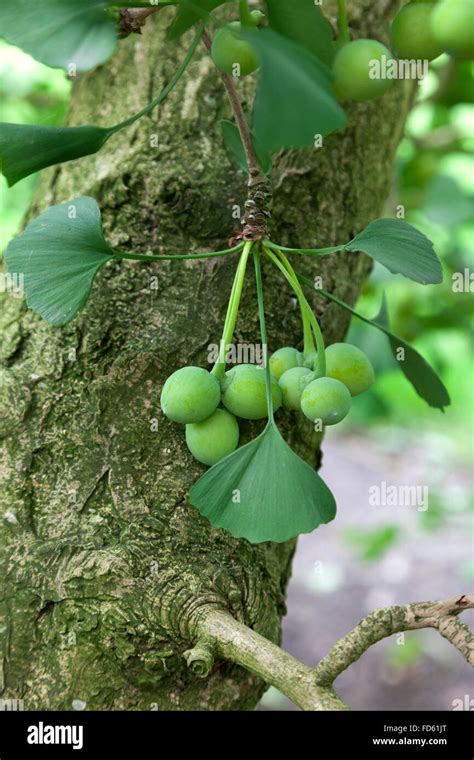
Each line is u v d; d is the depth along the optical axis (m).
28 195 1.71
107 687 0.82
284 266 0.82
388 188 1.04
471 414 3.37
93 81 0.98
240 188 0.91
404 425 3.37
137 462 0.85
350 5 0.99
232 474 0.79
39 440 0.86
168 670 0.82
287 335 0.89
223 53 0.78
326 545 2.48
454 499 1.84
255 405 0.80
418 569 2.33
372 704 1.86
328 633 2.09
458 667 1.97
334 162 0.95
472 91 1.36
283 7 0.76
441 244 1.61
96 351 0.87
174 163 0.92
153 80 0.95
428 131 1.60
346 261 0.96
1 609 0.83
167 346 0.87
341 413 0.79
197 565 0.83
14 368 0.88
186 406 0.79
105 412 0.86
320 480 0.79
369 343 1.37
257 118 0.70
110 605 0.82
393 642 2.02
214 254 0.81
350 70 0.75
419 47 0.75
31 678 0.82
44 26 0.75
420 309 1.61
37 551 0.83
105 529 0.84
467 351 2.79
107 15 0.76
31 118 1.57
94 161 0.93
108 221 0.90
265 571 0.86
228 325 0.81
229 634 0.80
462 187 1.53
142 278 0.88
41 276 0.80
